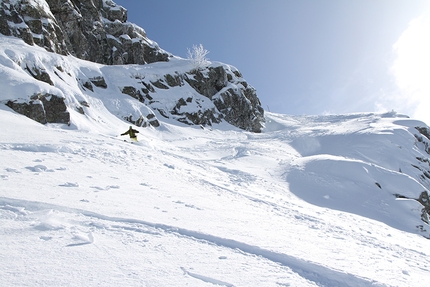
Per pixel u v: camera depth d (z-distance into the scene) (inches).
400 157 933.8
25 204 166.4
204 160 772.0
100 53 1485.0
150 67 1505.9
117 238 137.9
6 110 636.1
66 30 1321.4
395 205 631.2
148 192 262.7
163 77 1477.6
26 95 677.3
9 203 165.0
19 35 977.5
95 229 145.7
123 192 244.4
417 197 674.2
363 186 677.9
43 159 320.5
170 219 183.2
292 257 146.1
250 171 709.9
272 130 1852.9
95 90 1154.7
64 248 118.6
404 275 165.3
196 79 1628.9
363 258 187.2
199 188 355.6
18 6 1019.9
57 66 967.6
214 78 1694.1
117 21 1643.7
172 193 282.7
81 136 555.2
